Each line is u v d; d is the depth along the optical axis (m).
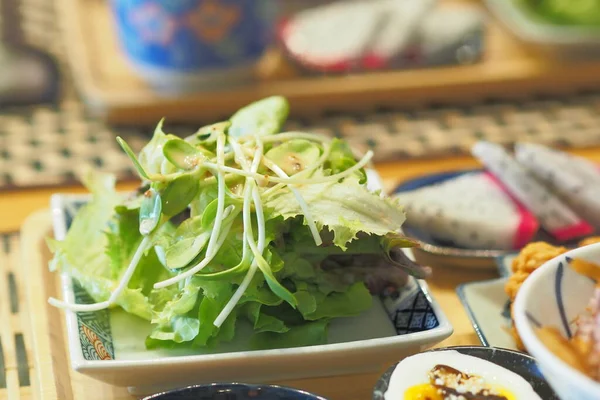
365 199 0.44
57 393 0.44
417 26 0.75
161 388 0.43
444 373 0.40
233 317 0.44
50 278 0.51
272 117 0.48
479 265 0.51
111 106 0.67
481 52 0.75
